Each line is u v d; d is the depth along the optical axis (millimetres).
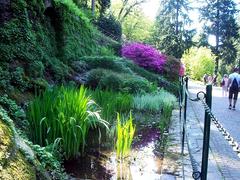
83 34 16922
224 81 21094
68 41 14109
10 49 8758
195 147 7008
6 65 8367
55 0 12844
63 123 5746
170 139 7609
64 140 5766
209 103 3246
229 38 55312
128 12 48969
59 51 13094
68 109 5840
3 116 3814
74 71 13250
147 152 6723
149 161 6188
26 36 9406
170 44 49812
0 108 4309
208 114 2855
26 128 6023
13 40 8984
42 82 9211
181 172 5426
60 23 13141
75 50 14922
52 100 6031
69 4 15000
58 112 5805
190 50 48094
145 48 20141
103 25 28781
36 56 9750
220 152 6613
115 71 14500
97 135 7371
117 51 22062
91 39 18406
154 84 15422
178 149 6789
